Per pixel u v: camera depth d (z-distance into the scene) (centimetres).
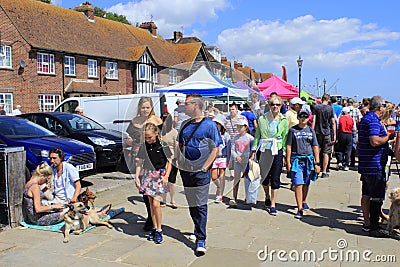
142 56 3400
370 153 537
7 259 470
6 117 887
